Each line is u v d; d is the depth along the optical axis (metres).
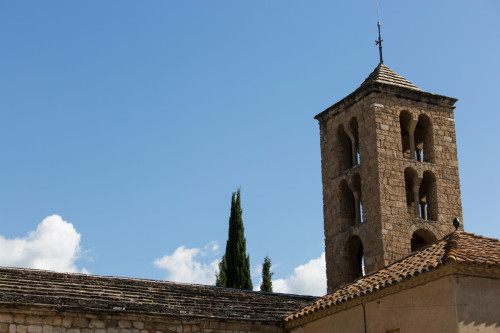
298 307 31.11
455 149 41.28
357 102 40.91
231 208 58.22
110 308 25.70
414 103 40.94
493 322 21.75
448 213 39.84
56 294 26.25
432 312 22.33
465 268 21.86
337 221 40.59
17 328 24.17
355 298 25.20
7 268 27.92
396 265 26.52
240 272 55.84
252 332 28.28
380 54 43.06
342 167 41.66
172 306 27.77
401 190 38.78
